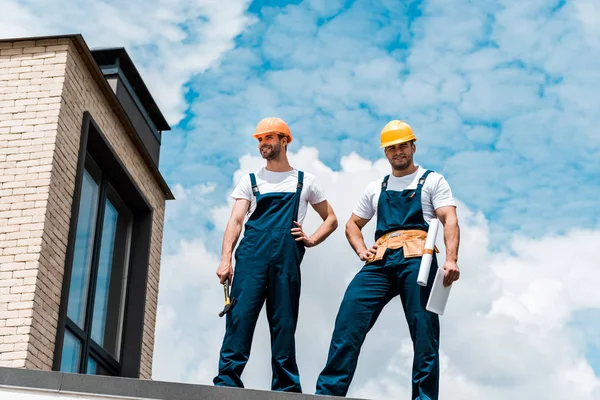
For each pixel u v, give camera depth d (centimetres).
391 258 633
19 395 545
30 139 958
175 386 552
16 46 1017
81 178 1002
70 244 963
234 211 666
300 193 666
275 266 644
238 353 627
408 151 654
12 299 872
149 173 1272
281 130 676
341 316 631
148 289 1217
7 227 910
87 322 1059
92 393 549
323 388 614
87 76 1066
